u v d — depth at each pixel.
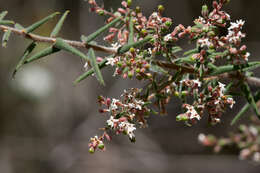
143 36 3.18
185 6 10.59
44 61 11.23
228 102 3.14
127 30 3.36
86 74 3.00
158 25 3.05
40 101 10.79
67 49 3.00
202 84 3.43
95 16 10.84
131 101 3.12
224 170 10.79
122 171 11.22
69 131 11.47
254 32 10.47
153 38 2.97
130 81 10.70
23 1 10.96
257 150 5.80
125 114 3.09
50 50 3.04
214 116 3.20
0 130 10.93
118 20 3.27
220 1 3.07
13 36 10.89
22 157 11.08
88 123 11.40
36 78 10.73
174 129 11.44
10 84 10.60
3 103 10.69
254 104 3.45
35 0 10.94
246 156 5.87
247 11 10.43
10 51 10.87
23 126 11.20
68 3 11.00
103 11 3.38
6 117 10.88
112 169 11.28
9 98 10.69
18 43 10.94
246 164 10.74
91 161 11.35
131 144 11.45
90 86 11.56
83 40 3.20
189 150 11.28
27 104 10.92
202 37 3.10
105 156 11.43
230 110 10.73
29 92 10.61
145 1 10.40
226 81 4.17
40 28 10.70
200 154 11.14
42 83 10.79
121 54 3.09
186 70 3.27
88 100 11.55
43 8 10.94
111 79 11.05
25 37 3.10
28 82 10.62
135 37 3.31
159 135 11.50
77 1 10.96
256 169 10.62
